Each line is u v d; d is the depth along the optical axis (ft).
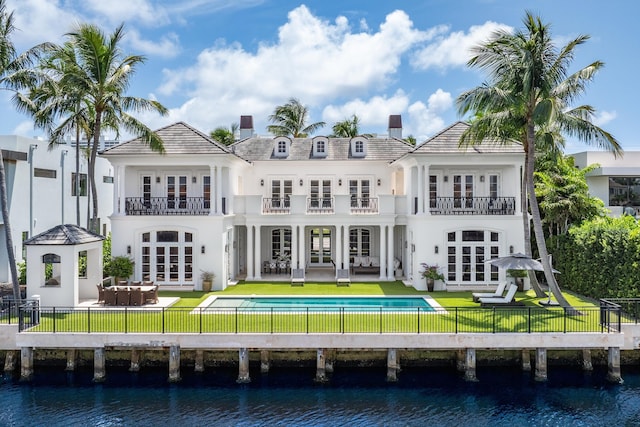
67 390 46.88
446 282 74.18
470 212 77.56
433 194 80.94
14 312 57.06
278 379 49.24
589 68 55.93
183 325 51.65
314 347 48.21
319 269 95.35
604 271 64.85
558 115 56.34
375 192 94.63
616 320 53.06
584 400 44.88
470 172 80.84
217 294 70.64
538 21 56.95
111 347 50.29
